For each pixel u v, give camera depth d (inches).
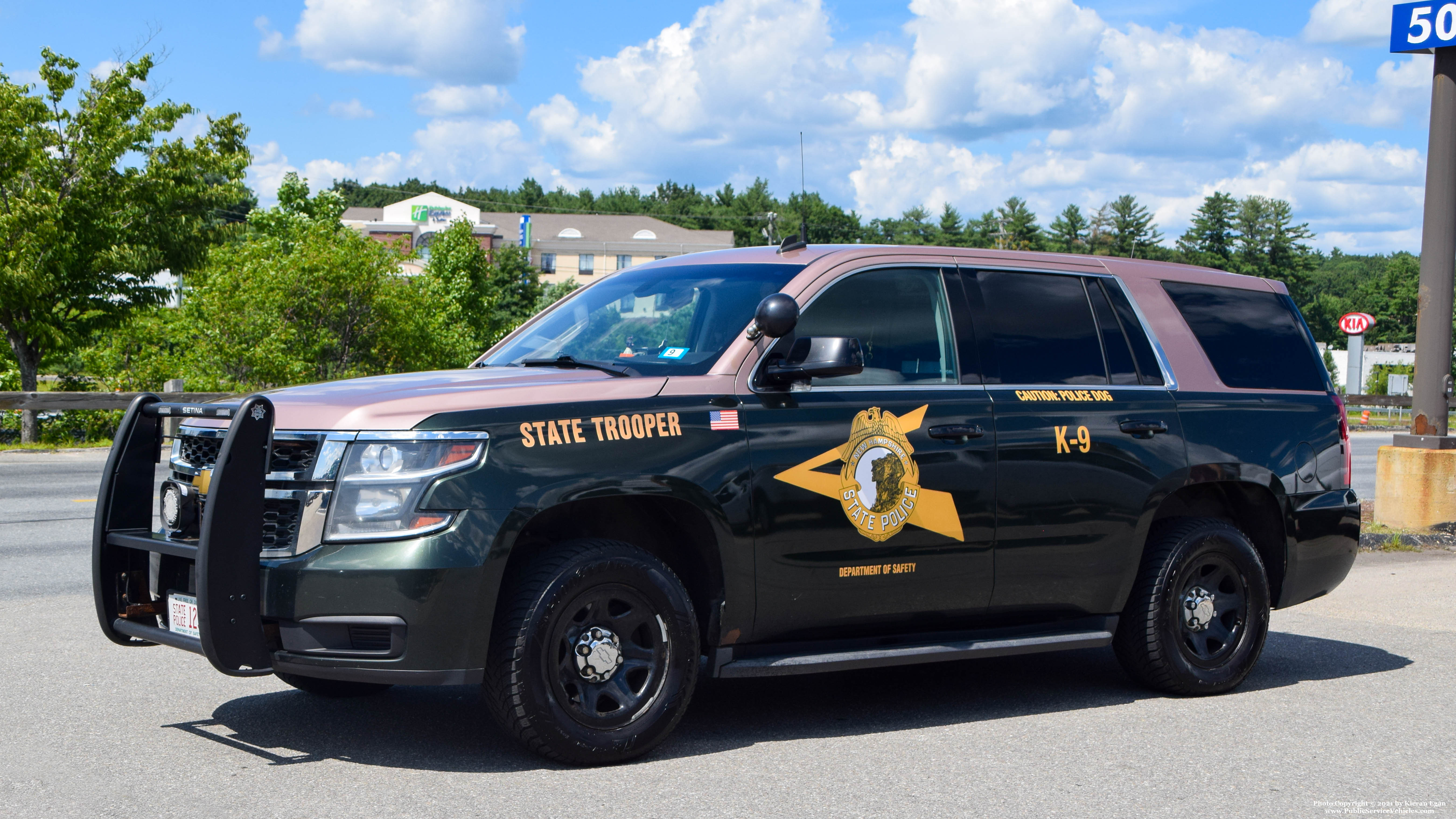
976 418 207.0
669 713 178.7
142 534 181.6
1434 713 219.9
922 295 211.3
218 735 188.4
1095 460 218.1
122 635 184.2
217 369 1059.3
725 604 185.5
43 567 346.3
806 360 189.0
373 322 1157.1
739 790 165.8
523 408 171.3
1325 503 250.5
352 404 168.6
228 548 160.4
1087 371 224.4
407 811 153.8
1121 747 193.5
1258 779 177.3
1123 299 234.8
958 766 180.4
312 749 181.6
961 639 209.8
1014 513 209.5
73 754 177.2
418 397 169.0
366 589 160.1
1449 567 399.5
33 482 578.2
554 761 173.6
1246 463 237.0
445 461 164.1
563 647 171.6
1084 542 217.2
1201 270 251.4
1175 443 228.4
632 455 176.2
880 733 199.6
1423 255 467.8
